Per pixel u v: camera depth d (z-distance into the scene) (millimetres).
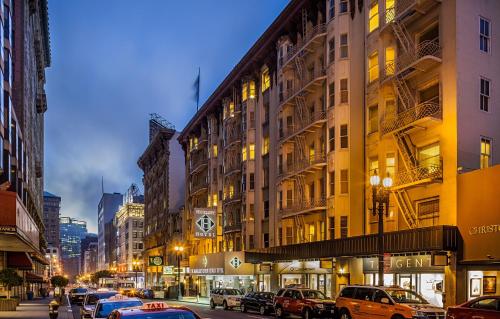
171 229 92125
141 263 136000
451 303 25766
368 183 33719
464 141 27000
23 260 50625
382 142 32062
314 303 27672
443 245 25359
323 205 38219
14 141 44250
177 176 98125
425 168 28438
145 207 125500
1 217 24844
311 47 41406
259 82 53875
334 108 36938
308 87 40875
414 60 29328
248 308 35844
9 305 37594
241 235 55594
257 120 53656
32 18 74562
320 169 39719
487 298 17688
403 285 29797
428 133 28828
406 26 31375
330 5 38781
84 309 20453
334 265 36125
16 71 56000
